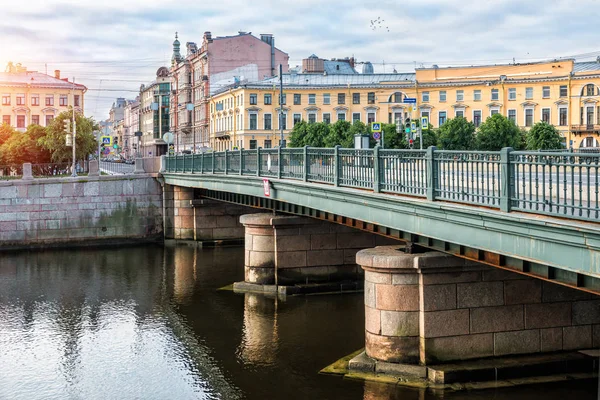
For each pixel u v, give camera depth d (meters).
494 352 15.55
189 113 101.19
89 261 36.91
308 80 81.50
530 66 73.75
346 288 26.19
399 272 15.48
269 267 26.67
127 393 16.50
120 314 24.38
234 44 90.50
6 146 64.81
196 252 39.97
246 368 17.62
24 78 99.19
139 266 34.88
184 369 18.03
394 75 82.19
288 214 27.19
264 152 23.53
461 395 14.41
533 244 10.38
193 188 43.69
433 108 78.19
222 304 25.08
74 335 21.84
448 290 15.41
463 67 77.50
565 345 15.82
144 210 44.34
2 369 18.58
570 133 70.75
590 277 10.34
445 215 12.53
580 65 72.69
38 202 42.03
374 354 16.11
